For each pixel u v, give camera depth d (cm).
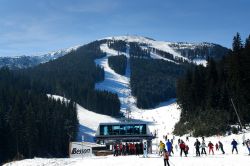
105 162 3644
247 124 8400
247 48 9456
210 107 9681
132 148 5066
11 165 3731
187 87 11388
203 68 11931
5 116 10462
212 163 3209
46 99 14350
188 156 4219
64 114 13488
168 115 19325
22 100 12081
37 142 10794
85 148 5469
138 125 6069
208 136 8350
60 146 12469
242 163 3080
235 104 8869
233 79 9462
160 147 4166
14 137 10288
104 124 6084
